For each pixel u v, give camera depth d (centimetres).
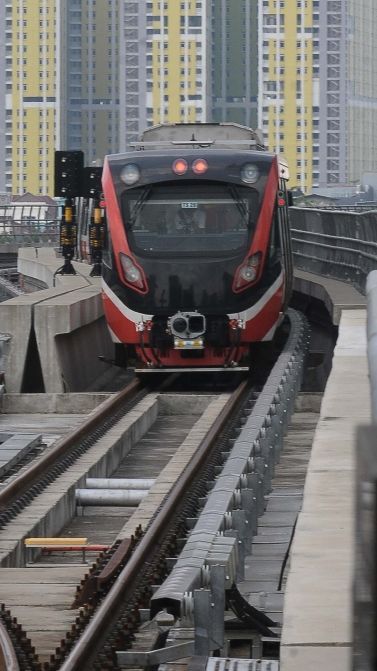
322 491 1473
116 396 3550
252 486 2103
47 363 4119
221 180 4053
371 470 591
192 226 4031
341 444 1784
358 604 607
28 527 2186
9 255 13275
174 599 1365
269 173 4084
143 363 4006
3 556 2009
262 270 4012
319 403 3484
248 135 4759
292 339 4291
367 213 4775
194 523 2159
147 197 4050
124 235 4022
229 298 3978
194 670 1312
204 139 4759
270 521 2158
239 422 3291
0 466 2672
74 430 3003
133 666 1403
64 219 5938
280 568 1862
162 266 3988
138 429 3344
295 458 2775
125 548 1884
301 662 927
